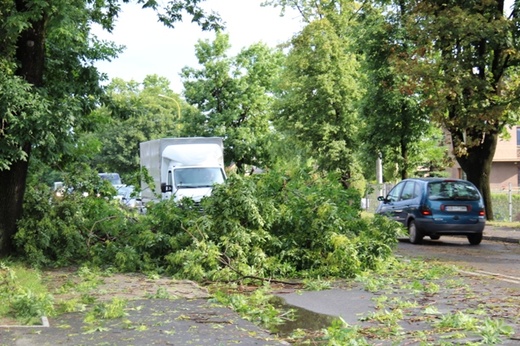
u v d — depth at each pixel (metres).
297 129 47.28
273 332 8.45
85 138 19.69
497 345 7.40
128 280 13.06
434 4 26.36
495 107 25.97
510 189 35.12
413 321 8.86
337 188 15.70
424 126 36.72
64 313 9.52
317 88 46.19
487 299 10.57
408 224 22.31
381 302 10.50
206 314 9.38
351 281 13.00
